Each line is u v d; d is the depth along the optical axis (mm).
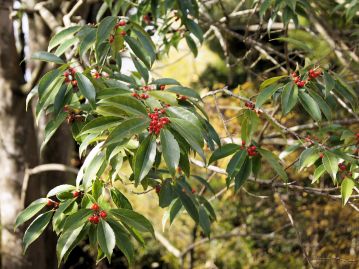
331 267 4871
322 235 5105
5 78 4273
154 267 6984
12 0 4188
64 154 4816
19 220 1666
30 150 4418
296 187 2330
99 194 1566
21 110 4340
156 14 2727
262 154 1813
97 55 1740
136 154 1414
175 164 1359
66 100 1716
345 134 2021
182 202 1969
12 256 4312
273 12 2555
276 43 4555
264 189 5289
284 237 5336
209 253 6207
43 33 4430
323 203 4949
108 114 1477
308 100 1778
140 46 1905
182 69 6254
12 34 4266
